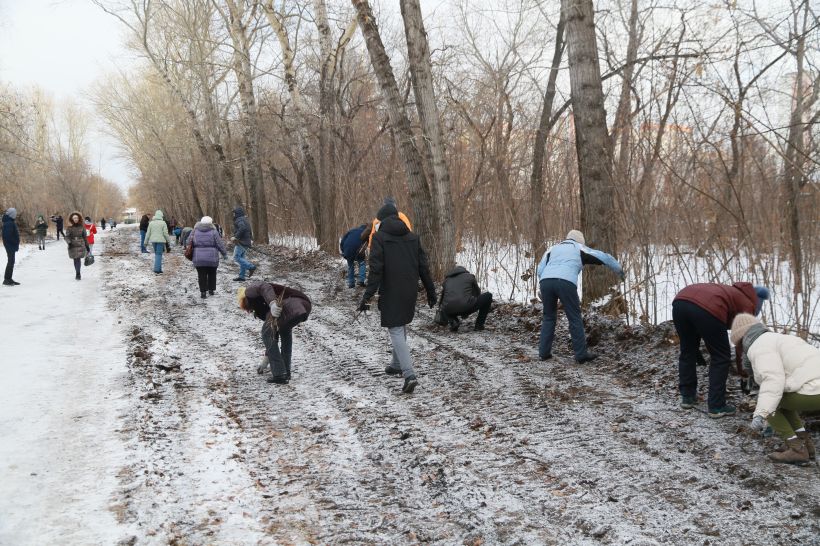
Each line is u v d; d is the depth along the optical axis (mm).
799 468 4051
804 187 6785
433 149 11633
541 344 7062
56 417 5418
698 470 4105
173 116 35344
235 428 5234
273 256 20688
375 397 6000
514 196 12242
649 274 7879
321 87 18094
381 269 6070
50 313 10547
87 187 76875
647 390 5852
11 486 4102
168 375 6801
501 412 5426
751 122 5977
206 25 24719
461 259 12867
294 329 9336
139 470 4348
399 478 4199
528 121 13516
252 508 3818
